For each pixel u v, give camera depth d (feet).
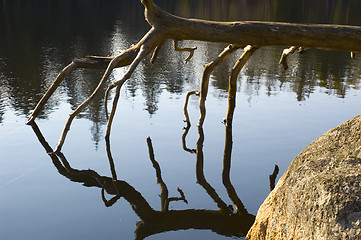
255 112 31.78
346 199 8.67
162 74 44.73
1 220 15.39
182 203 17.30
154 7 22.54
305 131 27.17
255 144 24.84
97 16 96.58
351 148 10.20
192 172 20.77
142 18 97.30
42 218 15.61
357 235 8.18
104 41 63.26
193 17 96.89
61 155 22.68
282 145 24.58
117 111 31.55
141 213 16.28
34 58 49.47
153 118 30.12
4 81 38.52
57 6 113.39
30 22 80.59
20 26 74.95
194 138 26.12
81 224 15.20
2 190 18.12
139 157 22.71
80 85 38.52
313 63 52.90
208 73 27.53
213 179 19.92
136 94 36.55
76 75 42.45
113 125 28.25
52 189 18.37
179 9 117.19
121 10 112.68
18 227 14.85
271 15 106.01
